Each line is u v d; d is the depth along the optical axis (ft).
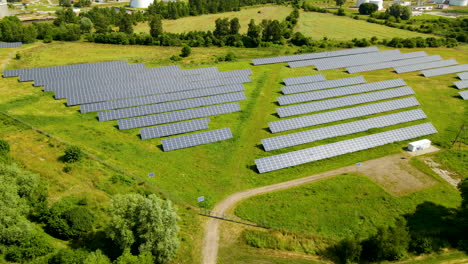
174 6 622.95
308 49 451.12
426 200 192.75
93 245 155.33
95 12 574.15
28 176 173.17
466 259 160.56
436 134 262.26
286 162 219.20
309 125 266.16
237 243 164.45
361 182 205.87
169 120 262.26
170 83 319.27
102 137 239.71
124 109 269.44
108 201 180.14
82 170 201.05
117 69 356.18
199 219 175.94
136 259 135.54
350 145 237.04
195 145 235.40
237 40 465.88
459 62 427.33
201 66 382.22
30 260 142.00
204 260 154.81
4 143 209.46
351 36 529.45
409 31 566.77
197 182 201.87
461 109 305.12
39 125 249.34
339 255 160.25
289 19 583.17
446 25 569.64
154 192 189.47
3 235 143.54
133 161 216.13
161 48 442.91
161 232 145.48
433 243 164.55
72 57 399.24
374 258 158.92
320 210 184.03
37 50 415.85
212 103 291.58
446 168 221.66
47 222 159.43
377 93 316.19
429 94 332.19
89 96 289.12
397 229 161.38
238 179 206.59
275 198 191.72
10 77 327.67
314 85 329.31
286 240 165.89
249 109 288.51
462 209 183.21
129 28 481.87
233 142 242.37
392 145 245.24
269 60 395.96
